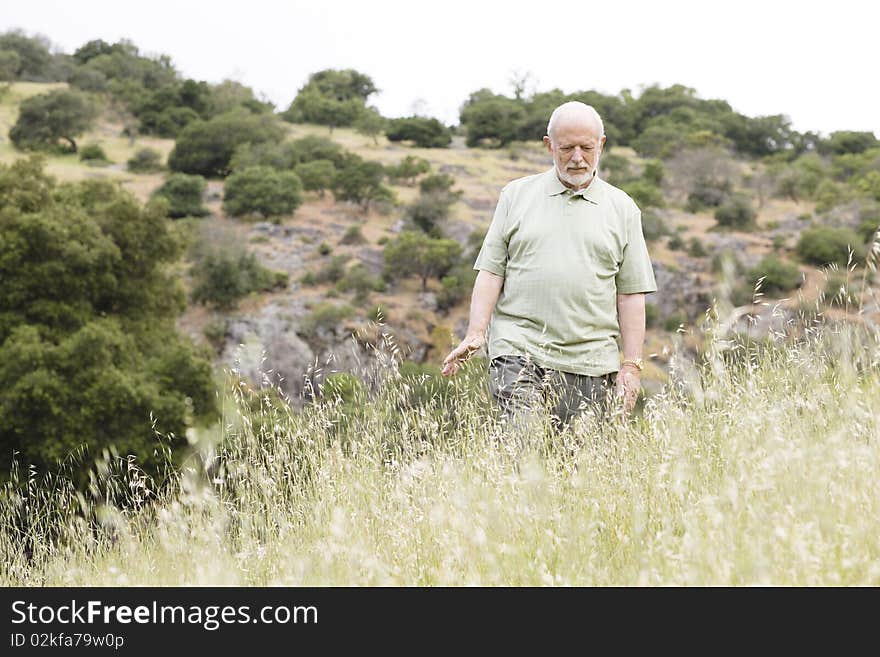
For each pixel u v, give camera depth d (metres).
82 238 23.73
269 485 3.79
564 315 4.19
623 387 4.09
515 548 2.61
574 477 3.09
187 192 88.19
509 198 4.40
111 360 21.16
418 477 3.51
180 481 3.80
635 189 95.56
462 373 4.30
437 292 73.12
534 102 142.12
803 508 2.36
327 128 139.00
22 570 3.95
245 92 134.88
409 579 2.79
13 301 22.69
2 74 129.75
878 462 2.71
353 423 4.00
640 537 2.71
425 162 107.12
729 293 3.54
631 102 149.62
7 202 24.16
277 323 65.94
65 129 108.25
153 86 146.25
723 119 142.50
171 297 26.77
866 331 3.68
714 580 2.21
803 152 140.25
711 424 3.41
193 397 21.25
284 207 86.44
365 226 87.81
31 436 19.67
